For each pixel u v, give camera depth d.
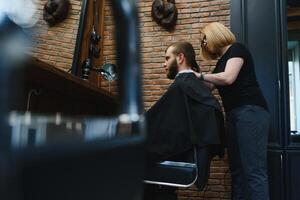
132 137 0.47
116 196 0.43
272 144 2.71
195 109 1.68
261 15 2.92
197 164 1.61
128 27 0.47
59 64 2.83
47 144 0.32
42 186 0.30
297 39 2.84
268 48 2.85
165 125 1.65
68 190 0.34
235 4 3.10
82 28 3.06
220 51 2.16
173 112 1.67
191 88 1.71
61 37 2.88
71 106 2.23
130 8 0.48
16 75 0.30
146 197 1.68
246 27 2.99
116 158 0.43
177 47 1.98
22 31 0.33
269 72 2.81
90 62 2.98
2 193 0.26
